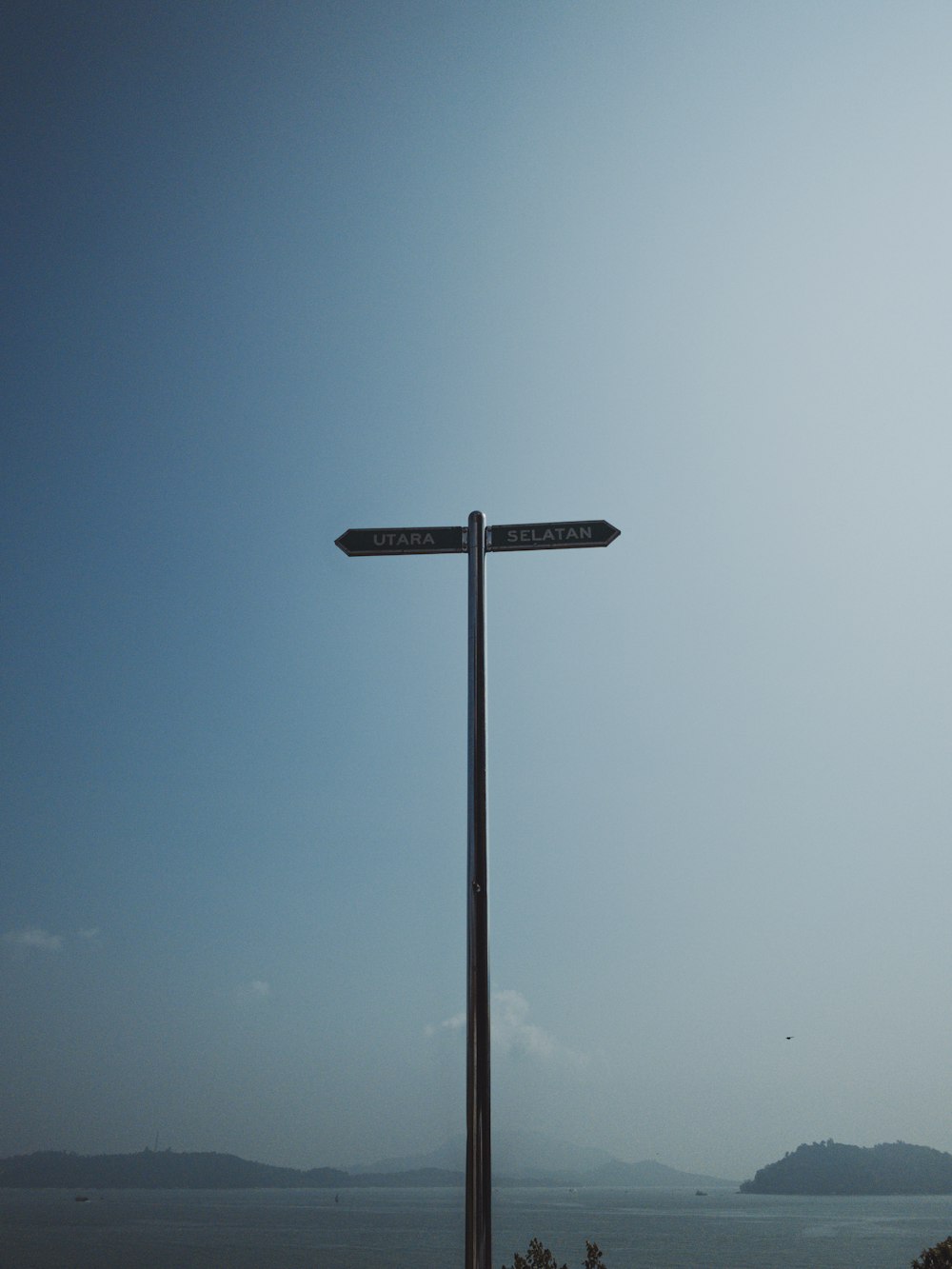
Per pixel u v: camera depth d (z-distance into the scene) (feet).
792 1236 493.77
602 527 30.96
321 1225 636.48
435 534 31.53
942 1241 41.24
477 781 27.25
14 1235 519.60
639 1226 604.90
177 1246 443.73
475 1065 24.23
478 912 25.67
